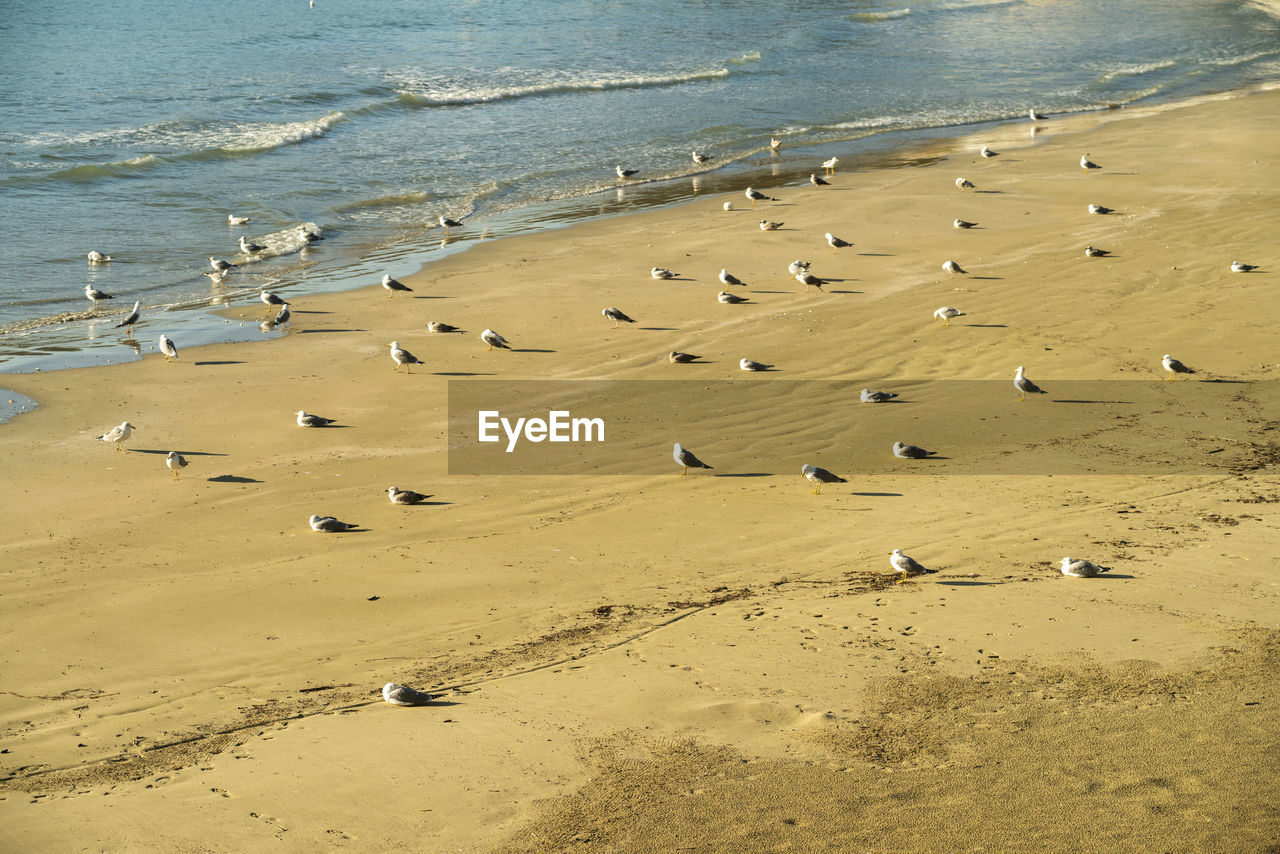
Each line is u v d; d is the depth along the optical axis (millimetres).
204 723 12078
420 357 25750
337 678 13039
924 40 77250
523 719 11711
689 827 9734
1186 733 10672
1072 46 75688
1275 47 74750
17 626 14438
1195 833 9297
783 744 10969
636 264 32750
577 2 87750
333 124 50625
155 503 18516
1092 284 29234
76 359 25609
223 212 38562
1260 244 31703
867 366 24578
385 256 34406
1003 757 10500
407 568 16000
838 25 82188
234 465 20109
